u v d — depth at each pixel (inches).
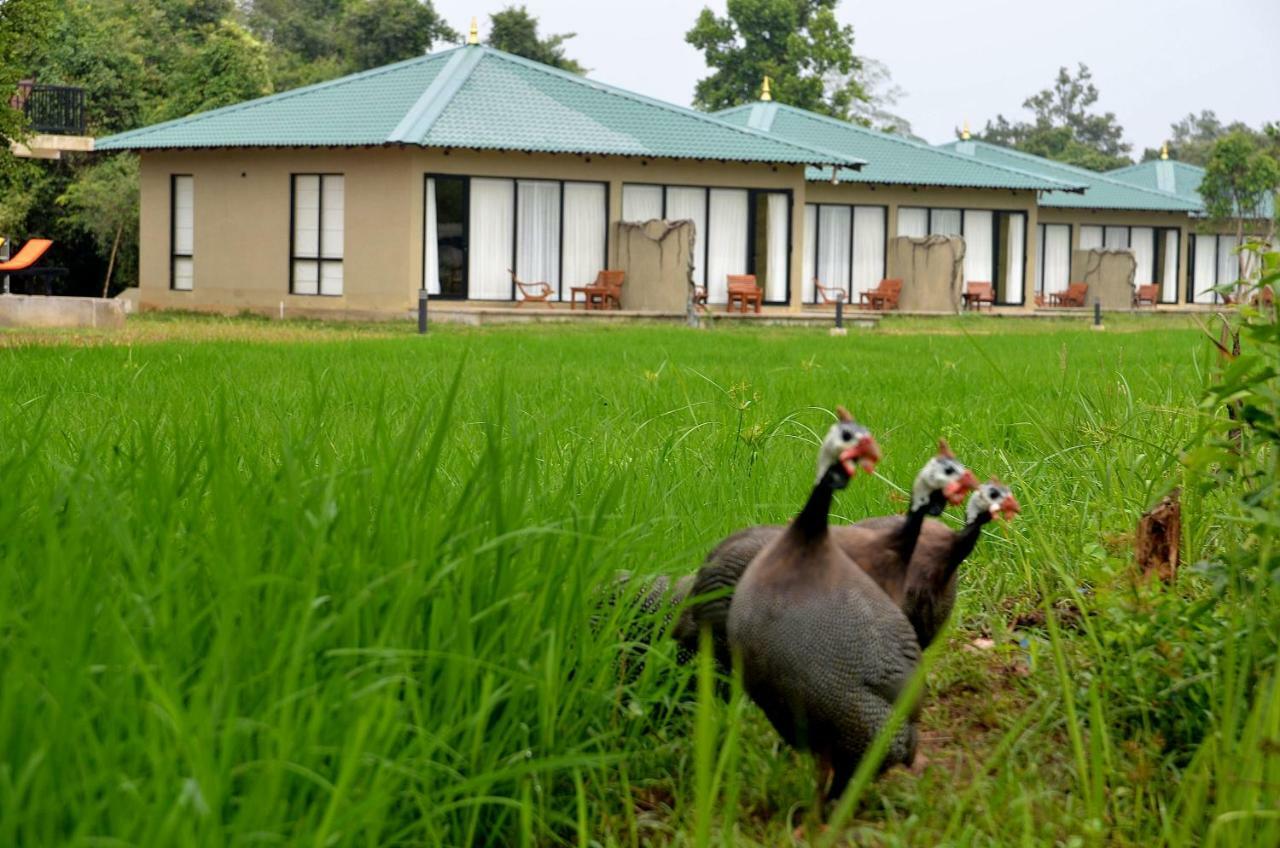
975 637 233.0
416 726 138.9
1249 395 180.9
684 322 1331.2
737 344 921.5
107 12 2167.8
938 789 171.2
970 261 1717.5
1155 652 187.9
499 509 163.3
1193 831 156.0
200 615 132.3
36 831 109.1
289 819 125.8
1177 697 183.2
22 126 828.6
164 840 104.0
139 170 1571.1
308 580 135.1
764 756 175.5
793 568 153.3
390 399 444.1
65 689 114.9
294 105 1421.0
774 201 1485.0
